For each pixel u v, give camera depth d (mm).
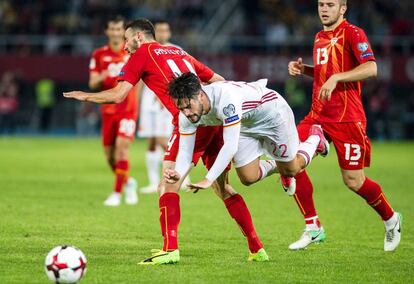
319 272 22078
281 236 28875
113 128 38344
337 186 47000
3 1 97812
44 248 25219
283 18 97250
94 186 45281
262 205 38062
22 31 94938
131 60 24484
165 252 23031
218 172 21359
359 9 96188
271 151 23719
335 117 25797
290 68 27547
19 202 37312
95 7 98000
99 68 38938
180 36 93750
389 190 44906
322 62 26078
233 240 27656
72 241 26750
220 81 23656
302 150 24656
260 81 23438
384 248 25953
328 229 30766
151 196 41781
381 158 67438
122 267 22297
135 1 99062
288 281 20828
